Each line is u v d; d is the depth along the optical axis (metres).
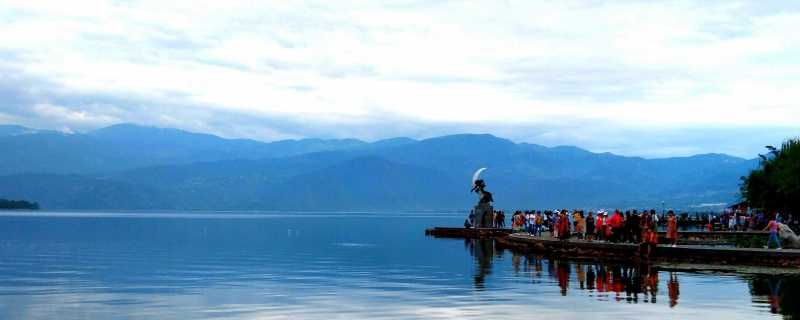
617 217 56.62
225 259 55.62
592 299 31.47
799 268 43.72
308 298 32.59
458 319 26.94
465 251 64.81
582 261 51.28
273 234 108.62
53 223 168.75
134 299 32.69
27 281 40.00
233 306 30.45
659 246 50.34
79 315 28.48
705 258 47.66
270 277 41.72
